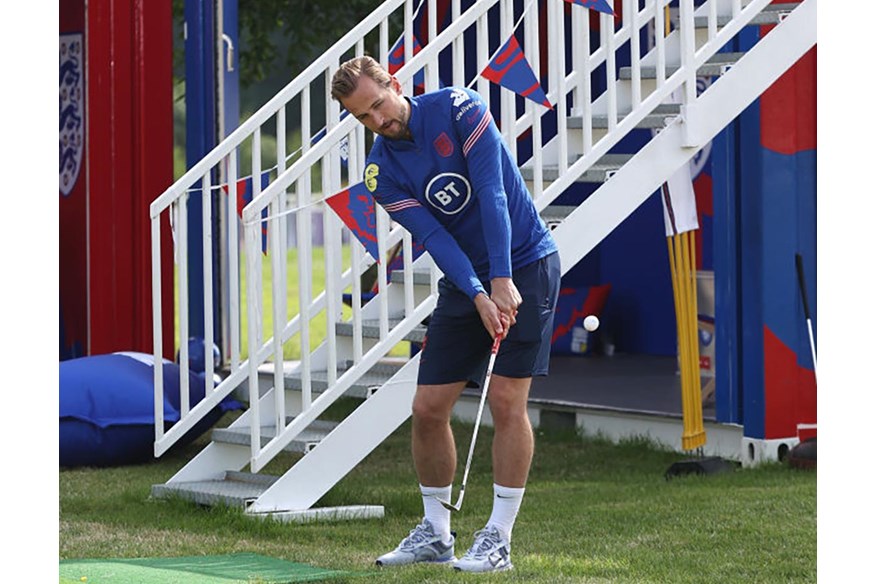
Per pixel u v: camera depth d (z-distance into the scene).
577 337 25.61
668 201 16.22
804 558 11.31
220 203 22.30
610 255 26.33
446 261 10.16
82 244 20.81
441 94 10.34
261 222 13.62
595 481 16.02
